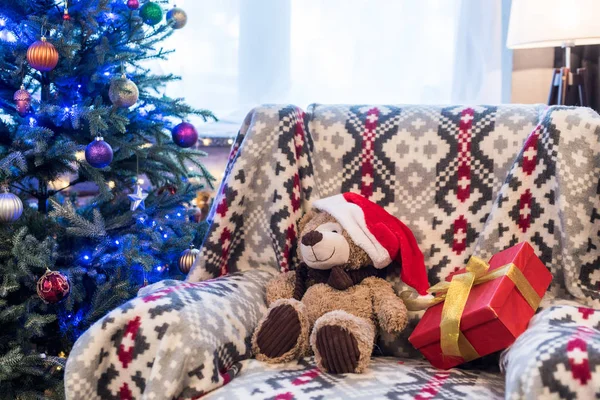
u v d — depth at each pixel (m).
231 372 1.37
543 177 1.54
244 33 2.86
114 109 1.95
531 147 1.57
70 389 1.28
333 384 1.30
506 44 2.50
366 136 1.75
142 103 2.23
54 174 2.04
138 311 1.31
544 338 1.13
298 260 1.74
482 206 1.64
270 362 1.44
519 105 1.69
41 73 2.02
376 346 1.60
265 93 2.88
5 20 1.89
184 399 1.29
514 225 1.57
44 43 1.83
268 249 1.76
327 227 1.62
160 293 1.38
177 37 2.88
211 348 1.32
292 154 1.75
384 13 2.80
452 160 1.67
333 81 2.87
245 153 1.74
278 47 2.86
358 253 1.58
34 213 2.01
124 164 2.21
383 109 1.78
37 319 1.79
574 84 2.42
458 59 2.77
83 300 2.13
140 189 2.12
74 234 1.98
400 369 1.42
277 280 1.64
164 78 2.21
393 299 1.53
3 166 1.78
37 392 1.85
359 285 1.58
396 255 1.61
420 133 1.71
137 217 2.08
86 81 2.07
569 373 1.04
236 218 1.75
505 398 1.15
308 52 2.87
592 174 1.49
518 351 1.16
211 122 2.90
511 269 1.38
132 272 2.11
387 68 2.83
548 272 1.49
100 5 1.93
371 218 1.60
